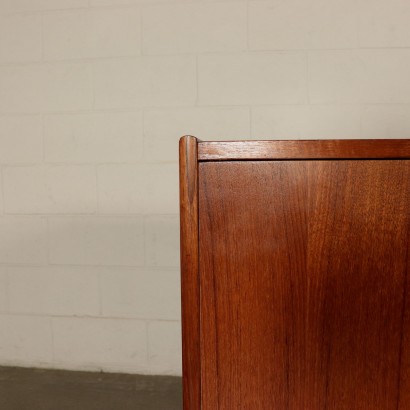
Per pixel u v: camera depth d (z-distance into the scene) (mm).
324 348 584
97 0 1367
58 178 1414
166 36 1344
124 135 1378
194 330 592
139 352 1410
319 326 583
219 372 597
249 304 589
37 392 1298
